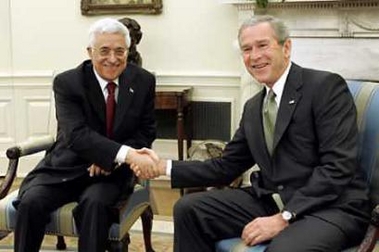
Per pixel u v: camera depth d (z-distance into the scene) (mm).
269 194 1985
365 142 1997
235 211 2004
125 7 4449
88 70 2508
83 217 2254
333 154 1832
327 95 1896
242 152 2145
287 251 1680
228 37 4328
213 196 2029
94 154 2342
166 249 3049
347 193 1861
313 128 1904
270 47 1932
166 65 4477
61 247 3047
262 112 2033
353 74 3871
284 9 3963
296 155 1921
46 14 4617
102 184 2381
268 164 1991
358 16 3795
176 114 4445
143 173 2238
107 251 2391
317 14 3885
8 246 3049
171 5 4395
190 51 4422
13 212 2375
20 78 4711
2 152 4781
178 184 2156
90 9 4504
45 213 2318
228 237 1989
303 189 1829
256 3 3932
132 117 2506
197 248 1979
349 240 1790
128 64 2619
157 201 4020
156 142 4574
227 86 4383
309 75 1970
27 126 4766
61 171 2457
